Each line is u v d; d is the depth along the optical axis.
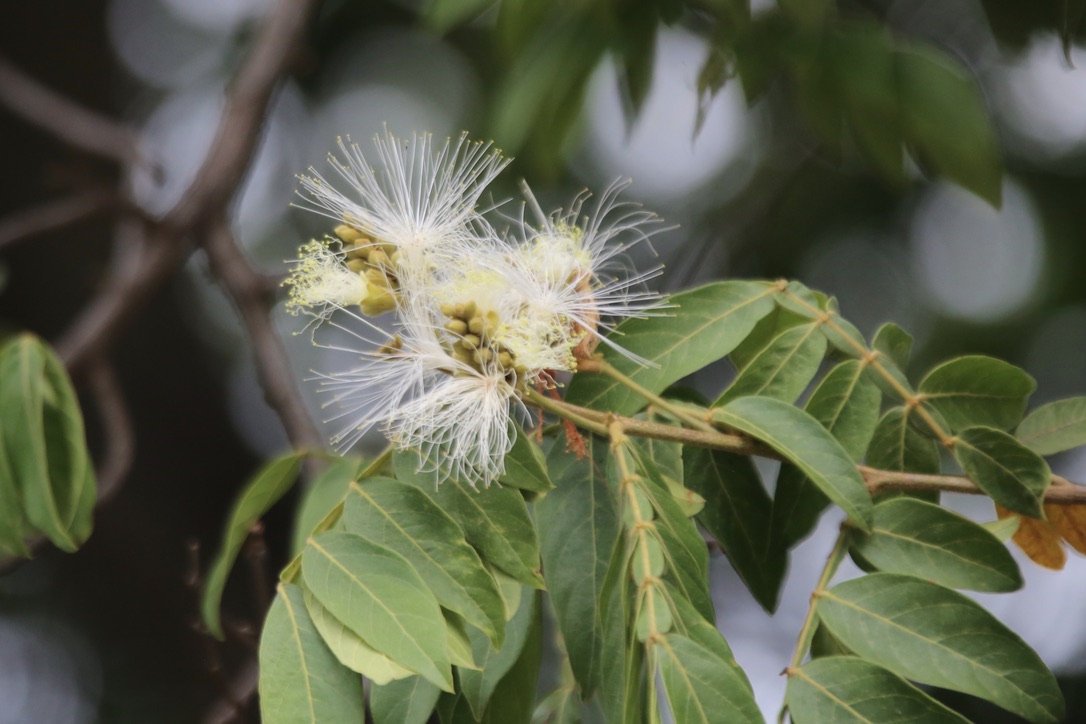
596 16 1.50
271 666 1.26
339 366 2.00
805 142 1.96
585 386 1.33
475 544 1.29
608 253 1.34
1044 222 1.89
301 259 1.31
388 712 1.28
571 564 1.30
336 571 1.27
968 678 1.27
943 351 1.93
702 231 1.98
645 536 1.27
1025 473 1.33
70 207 1.69
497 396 1.30
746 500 1.34
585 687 1.29
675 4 1.50
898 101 1.44
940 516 1.30
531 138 1.53
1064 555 1.37
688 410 1.33
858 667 1.26
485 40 2.17
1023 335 1.91
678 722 1.23
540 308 1.31
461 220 1.31
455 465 1.30
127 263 1.84
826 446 1.30
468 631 1.29
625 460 1.29
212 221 1.72
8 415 1.37
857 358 1.34
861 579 1.29
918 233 1.96
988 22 1.50
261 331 1.64
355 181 1.32
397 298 1.31
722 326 1.34
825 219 1.96
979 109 1.44
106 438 2.51
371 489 1.29
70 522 1.38
